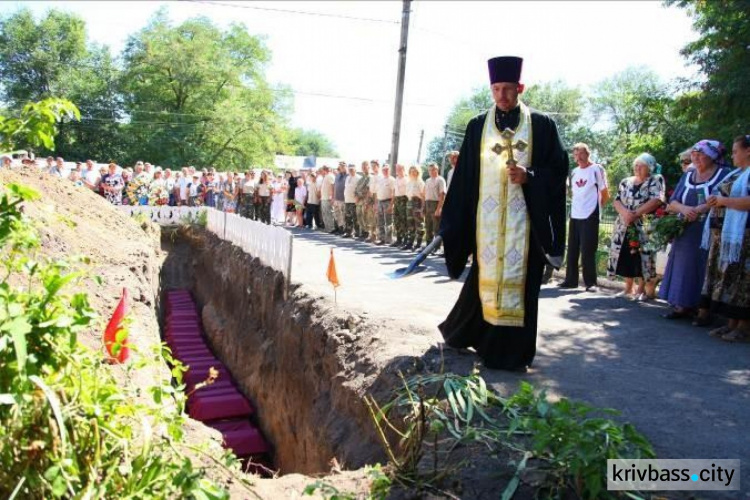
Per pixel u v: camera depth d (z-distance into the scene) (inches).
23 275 163.6
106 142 2090.3
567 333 256.5
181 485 104.9
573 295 348.2
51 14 2133.4
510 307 191.3
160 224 719.1
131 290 289.6
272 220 931.3
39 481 94.0
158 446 113.3
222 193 829.2
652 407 173.0
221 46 2250.2
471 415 159.0
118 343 126.7
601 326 269.9
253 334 400.5
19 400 92.9
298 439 284.4
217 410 351.3
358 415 213.5
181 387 123.1
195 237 703.1
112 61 2219.5
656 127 741.3
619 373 202.2
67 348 105.3
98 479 101.0
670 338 250.2
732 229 238.4
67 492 98.4
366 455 193.0
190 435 180.4
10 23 2092.8
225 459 135.3
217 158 2080.5
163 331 534.6
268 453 326.6
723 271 244.2
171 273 684.7
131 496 100.6
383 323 258.5
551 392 181.8
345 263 461.4
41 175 429.7
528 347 196.5
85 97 2080.5
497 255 191.3
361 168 673.0
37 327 100.8
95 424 100.0
